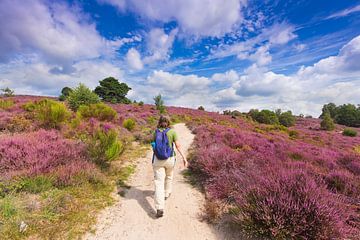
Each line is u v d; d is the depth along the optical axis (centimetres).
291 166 517
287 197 294
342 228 261
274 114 4388
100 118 1249
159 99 3150
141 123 1642
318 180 404
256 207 308
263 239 297
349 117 6575
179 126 2088
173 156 379
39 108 874
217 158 566
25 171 396
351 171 596
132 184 494
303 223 271
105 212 355
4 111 1055
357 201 361
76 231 295
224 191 420
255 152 668
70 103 1595
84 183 429
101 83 5375
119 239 293
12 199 327
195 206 406
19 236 265
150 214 366
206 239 306
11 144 482
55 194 370
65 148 525
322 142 2031
